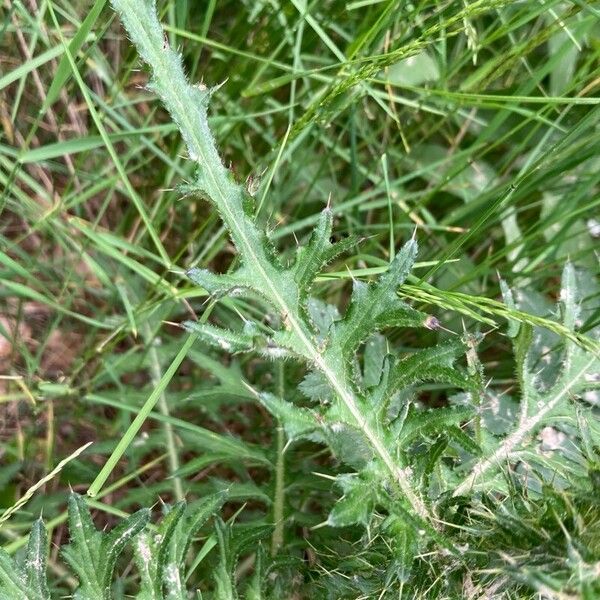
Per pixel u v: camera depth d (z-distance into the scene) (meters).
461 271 0.64
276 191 0.65
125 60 0.63
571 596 0.33
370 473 0.38
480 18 0.65
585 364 0.45
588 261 0.62
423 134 0.68
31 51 0.55
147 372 0.67
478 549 0.38
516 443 0.44
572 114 0.62
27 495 0.45
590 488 0.37
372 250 0.66
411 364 0.40
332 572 0.43
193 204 0.67
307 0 0.60
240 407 0.65
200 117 0.39
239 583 0.54
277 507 0.51
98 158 0.66
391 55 0.48
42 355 0.64
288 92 0.68
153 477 0.63
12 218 0.65
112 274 0.65
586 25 0.56
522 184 0.59
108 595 0.39
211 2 0.56
